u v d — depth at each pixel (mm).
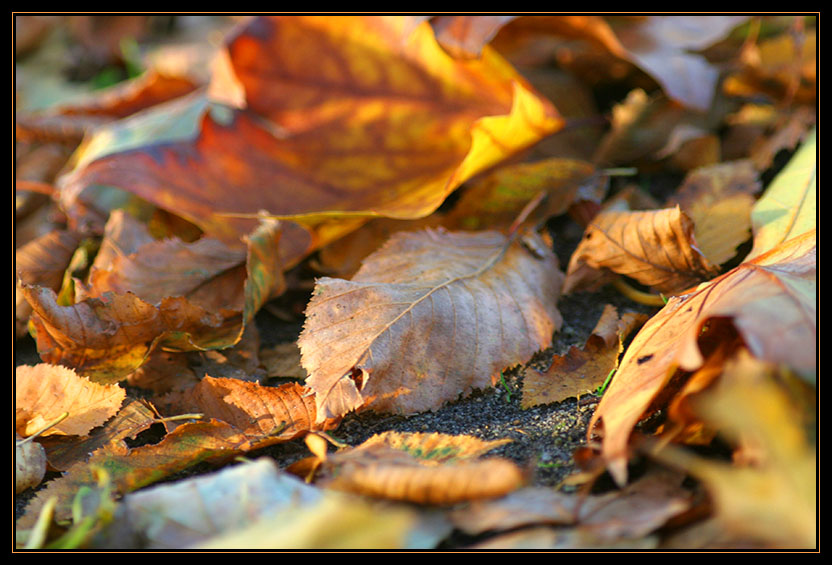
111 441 695
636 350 682
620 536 646
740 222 735
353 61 778
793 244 693
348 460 674
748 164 753
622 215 733
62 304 753
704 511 649
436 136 779
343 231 763
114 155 771
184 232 784
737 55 828
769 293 658
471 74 769
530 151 773
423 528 656
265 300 744
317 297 705
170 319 726
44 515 660
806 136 758
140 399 716
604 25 791
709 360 664
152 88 875
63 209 792
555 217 792
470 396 711
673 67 784
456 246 735
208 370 730
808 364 641
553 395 703
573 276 741
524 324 718
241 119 782
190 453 691
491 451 687
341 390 693
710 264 723
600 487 665
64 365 722
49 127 867
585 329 735
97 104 875
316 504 657
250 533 645
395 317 705
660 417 679
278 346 744
